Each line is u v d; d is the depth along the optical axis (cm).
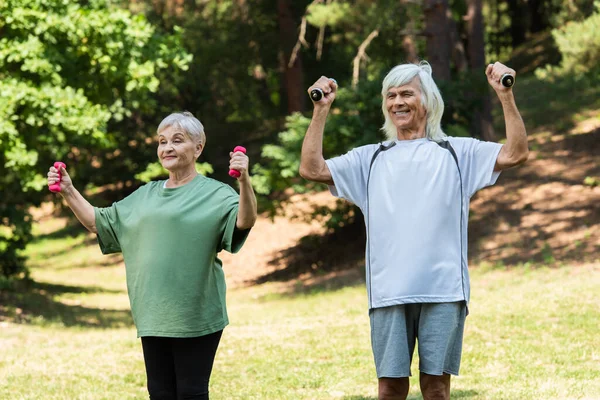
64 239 3572
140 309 523
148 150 3612
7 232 2844
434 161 500
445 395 511
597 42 2273
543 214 2350
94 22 1647
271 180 2405
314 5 2772
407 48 2836
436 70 2405
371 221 505
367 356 1066
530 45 4228
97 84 1800
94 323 1806
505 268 2019
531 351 1041
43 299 2202
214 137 3569
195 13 3450
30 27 1608
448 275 493
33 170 1672
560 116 3062
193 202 525
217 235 523
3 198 2241
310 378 929
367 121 2248
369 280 506
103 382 937
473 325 1248
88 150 2352
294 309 1831
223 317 533
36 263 3269
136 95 1873
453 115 2355
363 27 2819
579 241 2095
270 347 1153
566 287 1575
